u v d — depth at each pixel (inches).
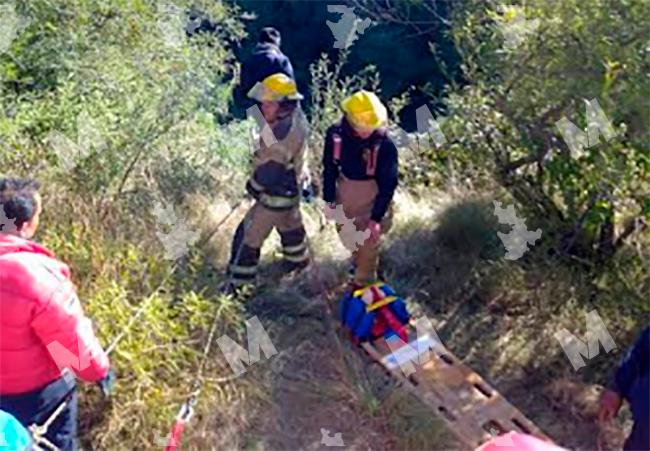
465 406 188.2
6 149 222.5
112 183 230.4
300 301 219.0
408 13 287.3
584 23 194.7
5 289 141.9
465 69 242.5
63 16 261.9
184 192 249.6
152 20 274.4
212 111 271.3
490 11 228.2
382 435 182.5
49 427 154.2
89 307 177.8
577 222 223.5
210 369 185.0
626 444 148.5
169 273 193.5
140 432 172.6
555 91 204.5
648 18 187.5
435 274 232.8
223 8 330.6
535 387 200.2
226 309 191.3
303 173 217.3
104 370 151.6
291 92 205.3
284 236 223.8
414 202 262.8
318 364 199.6
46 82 257.9
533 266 227.0
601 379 202.4
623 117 191.9
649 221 212.1
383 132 201.9
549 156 221.6
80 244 195.8
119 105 243.4
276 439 180.2
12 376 148.0
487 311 223.0
